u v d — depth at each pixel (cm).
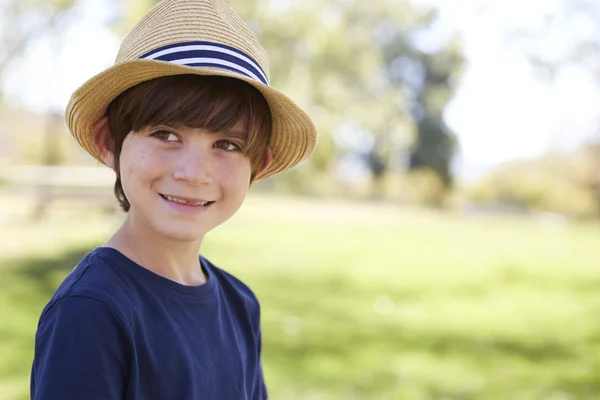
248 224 1527
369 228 1658
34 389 122
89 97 142
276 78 1470
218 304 152
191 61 137
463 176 3209
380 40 1875
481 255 1237
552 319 705
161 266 143
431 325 644
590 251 1384
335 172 2919
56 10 1220
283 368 473
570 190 2570
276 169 175
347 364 497
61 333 119
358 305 715
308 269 936
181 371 132
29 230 1066
